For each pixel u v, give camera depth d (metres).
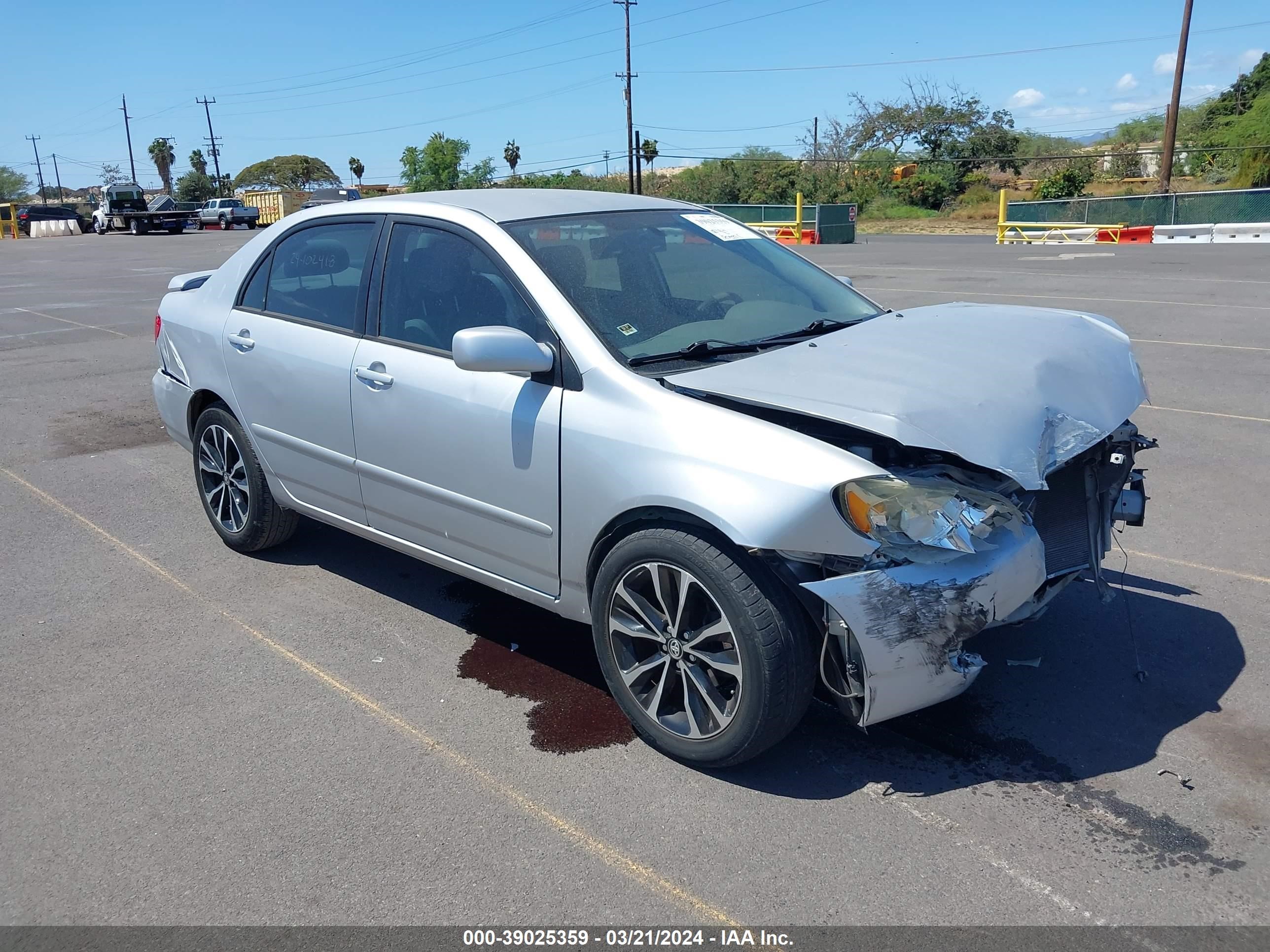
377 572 4.89
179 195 103.44
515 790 3.14
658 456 3.07
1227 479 6.01
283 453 4.55
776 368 3.24
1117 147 63.59
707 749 3.13
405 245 4.05
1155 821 2.92
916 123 62.22
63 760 3.33
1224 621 4.17
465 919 2.59
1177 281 15.54
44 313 15.28
